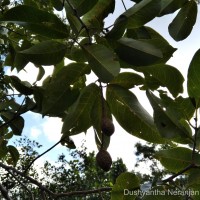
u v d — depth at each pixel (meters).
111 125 0.79
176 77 0.91
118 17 0.81
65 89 0.89
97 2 0.85
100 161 0.79
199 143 0.92
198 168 0.87
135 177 0.98
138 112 0.92
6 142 1.59
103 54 0.75
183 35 0.96
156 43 0.85
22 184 1.22
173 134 0.88
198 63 0.83
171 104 0.90
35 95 1.13
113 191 0.99
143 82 0.93
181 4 0.95
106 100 0.93
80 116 0.96
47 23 0.83
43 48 0.81
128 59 0.78
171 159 0.98
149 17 0.82
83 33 0.87
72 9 0.84
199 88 0.86
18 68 1.14
